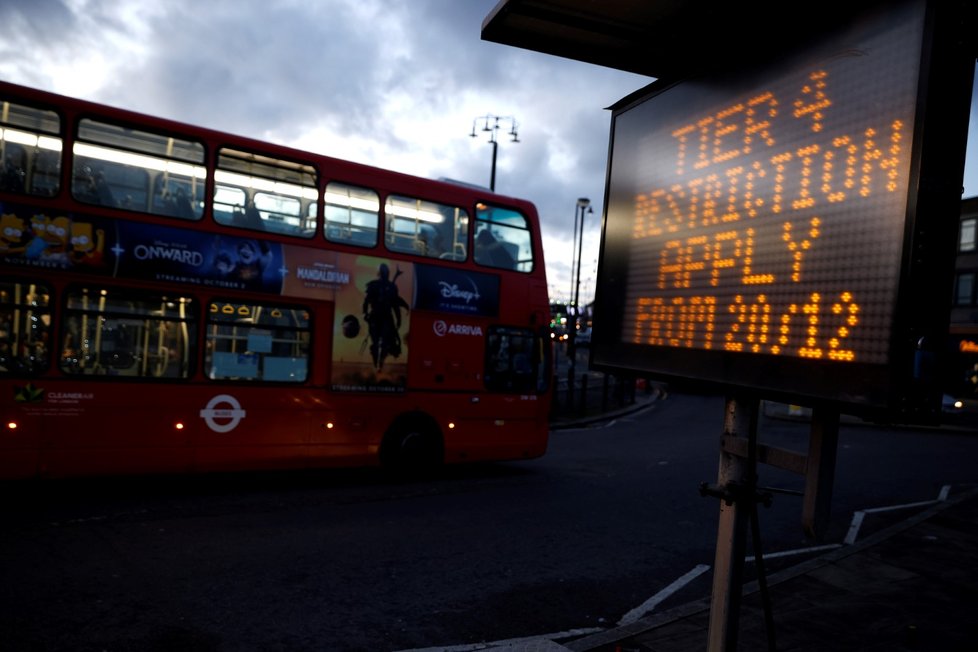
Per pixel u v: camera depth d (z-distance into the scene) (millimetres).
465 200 11242
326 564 6461
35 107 8133
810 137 1979
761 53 2184
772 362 2051
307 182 9797
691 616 5430
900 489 11977
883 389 1687
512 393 11648
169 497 8820
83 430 8211
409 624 5219
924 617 5539
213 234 9047
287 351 9570
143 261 8570
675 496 10578
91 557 6191
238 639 4742
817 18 1980
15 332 7930
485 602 5785
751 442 2438
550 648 4684
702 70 2445
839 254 1852
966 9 1644
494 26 2518
